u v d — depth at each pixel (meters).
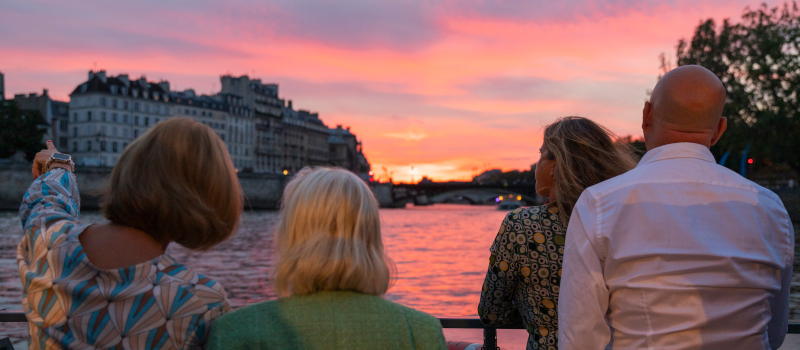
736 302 1.62
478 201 166.50
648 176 1.75
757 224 1.67
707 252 1.61
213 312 1.56
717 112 1.82
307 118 146.62
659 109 1.87
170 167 1.53
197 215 1.51
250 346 1.49
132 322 1.45
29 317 1.50
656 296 1.62
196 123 1.63
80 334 1.44
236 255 33.19
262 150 123.12
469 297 20.59
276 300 1.57
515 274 2.18
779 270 1.70
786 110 36.06
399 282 24.08
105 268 1.49
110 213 1.54
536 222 2.15
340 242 1.54
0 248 31.59
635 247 1.67
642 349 1.64
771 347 1.87
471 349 2.53
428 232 55.88
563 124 2.24
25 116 76.06
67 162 1.94
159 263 1.53
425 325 1.56
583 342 1.71
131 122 98.31
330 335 1.49
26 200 1.75
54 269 1.49
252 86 125.00
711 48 40.84
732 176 1.75
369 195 1.64
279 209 1.69
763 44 36.12
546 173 2.30
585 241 1.74
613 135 2.22
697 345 1.60
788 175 51.06
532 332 2.20
